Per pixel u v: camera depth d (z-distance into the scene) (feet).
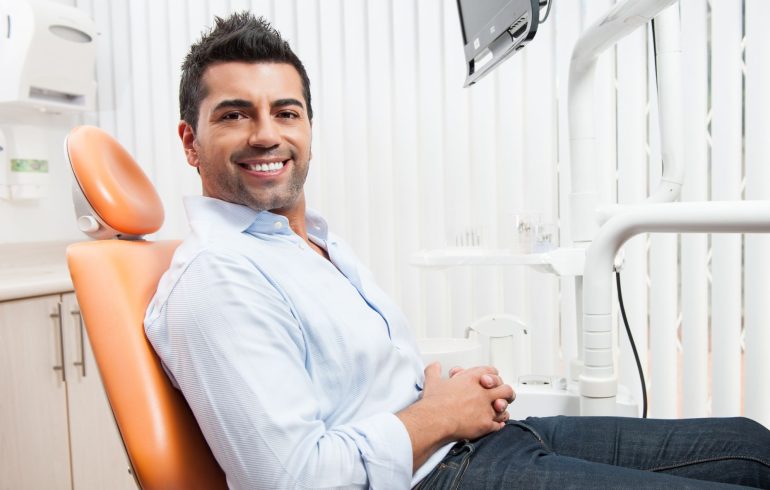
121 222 3.37
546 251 4.77
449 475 3.15
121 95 8.68
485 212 7.35
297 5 7.93
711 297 6.41
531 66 7.04
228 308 2.81
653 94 6.58
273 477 2.61
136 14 8.52
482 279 7.40
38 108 7.68
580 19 6.84
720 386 6.43
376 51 7.66
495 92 7.25
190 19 8.30
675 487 2.79
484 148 7.30
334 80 7.85
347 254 4.23
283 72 3.49
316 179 7.99
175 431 2.87
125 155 3.69
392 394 3.44
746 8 6.05
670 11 4.31
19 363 5.74
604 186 6.83
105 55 8.70
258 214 3.51
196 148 3.60
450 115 7.38
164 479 2.80
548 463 3.12
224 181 3.45
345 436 2.85
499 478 3.07
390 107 7.68
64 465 6.23
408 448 2.90
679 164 4.43
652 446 3.44
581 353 5.09
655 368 6.73
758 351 6.21
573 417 3.79
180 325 2.83
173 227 8.56
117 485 7.00
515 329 5.26
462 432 3.25
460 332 7.52
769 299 6.17
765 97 6.03
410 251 7.65
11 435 5.64
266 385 2.72
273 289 3.07
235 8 8.18
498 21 4.13
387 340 3.50
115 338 2.94
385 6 7.61
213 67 3.41
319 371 3.15
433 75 7.43
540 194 7.11
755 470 3.20
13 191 7.65
